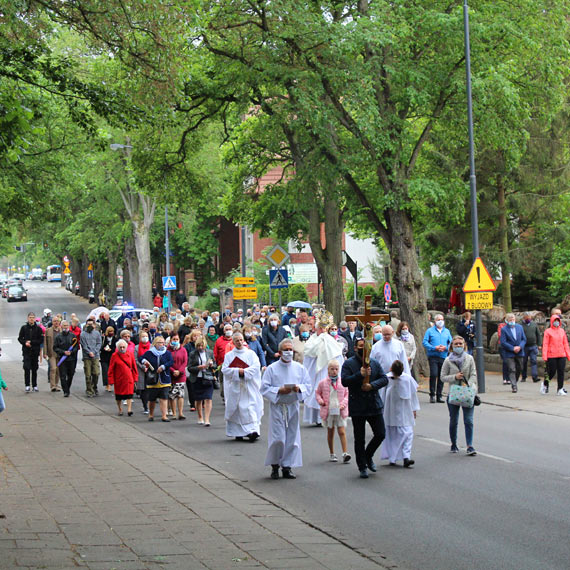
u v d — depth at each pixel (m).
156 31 19.62
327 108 25.92
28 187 35.69
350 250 72.69
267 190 37.66
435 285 41.22
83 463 14.02
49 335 27.81
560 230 36.84
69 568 7.57
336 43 24.73
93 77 23.23
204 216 78.19
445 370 15.05
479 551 8.96
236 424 17.22
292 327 30.67
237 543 8.94
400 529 9.95
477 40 26.56
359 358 13.32
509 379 25.17
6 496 11.13
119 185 61.44
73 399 25.31
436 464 14.12
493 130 27.17
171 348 20.84
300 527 9.90
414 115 28.64
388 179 27.09
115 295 84.31
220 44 28.72
